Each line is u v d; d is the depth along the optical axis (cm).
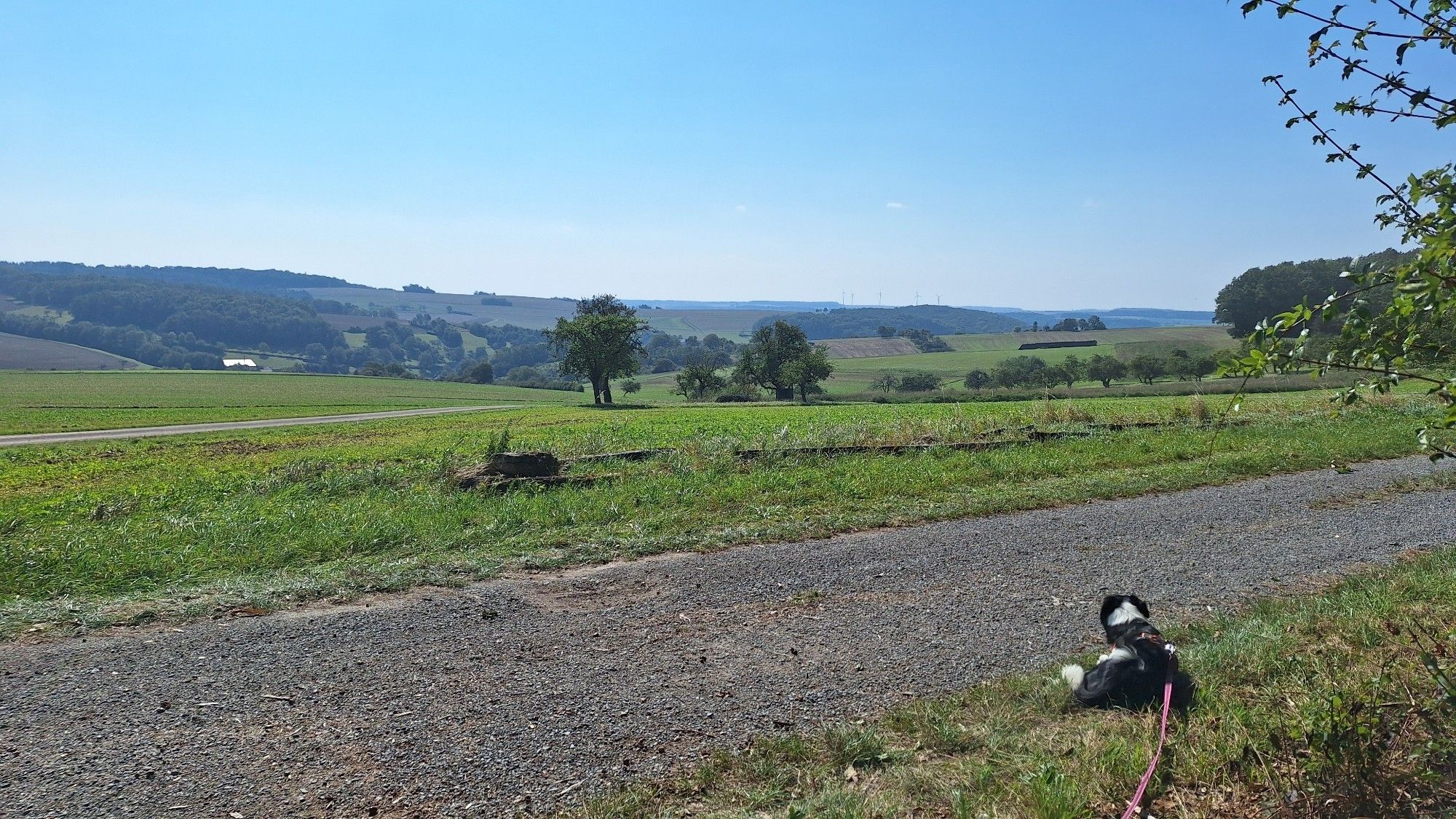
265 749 441
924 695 503
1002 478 1359
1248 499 1127
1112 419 2195
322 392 10619
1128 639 500
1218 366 314
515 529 1016
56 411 6700
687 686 522
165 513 1224
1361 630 541
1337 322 298
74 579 793
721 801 388
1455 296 261
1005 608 674
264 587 750
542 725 467
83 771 417
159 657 577
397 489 1348
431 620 662
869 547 895
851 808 366
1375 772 345
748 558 860
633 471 1465
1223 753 382
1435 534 890
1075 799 352
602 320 9031
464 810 383
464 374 17675
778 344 10056
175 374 13538
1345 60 306
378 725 468
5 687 523
